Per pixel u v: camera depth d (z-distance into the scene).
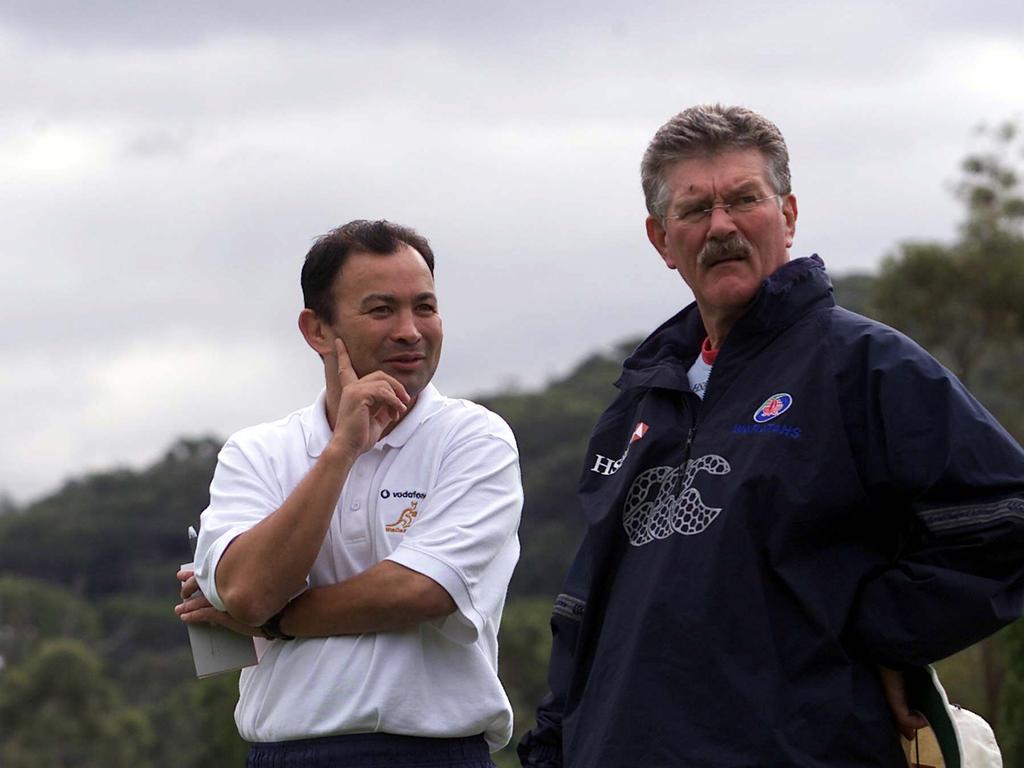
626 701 10.94
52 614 188.88
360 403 11.73
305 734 11.70
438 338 12.52
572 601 12.32
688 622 10.84
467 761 11.89
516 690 68.25
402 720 11.61
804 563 10.81
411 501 12.15
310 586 12.05
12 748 133.38
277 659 11.96
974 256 65.25
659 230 12.30
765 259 11.62
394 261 12.30
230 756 62.03
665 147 11.87
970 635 10.43
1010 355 67.88
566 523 134.25
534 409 184.75
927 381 10.70
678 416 11.80
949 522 10.48
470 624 11.79
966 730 11.27
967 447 10.51
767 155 11.74
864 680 10.76
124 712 142.25
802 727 10.56
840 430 10.85
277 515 11.57
